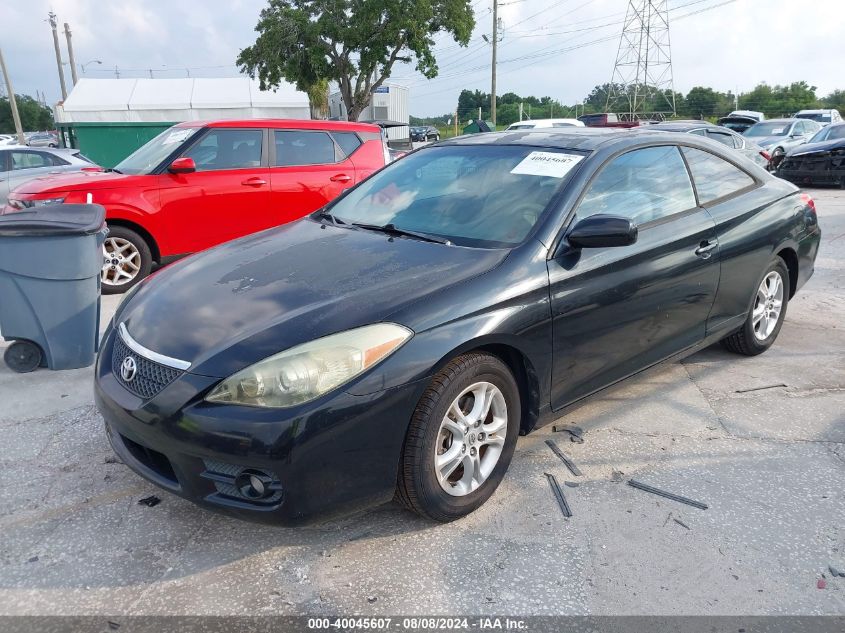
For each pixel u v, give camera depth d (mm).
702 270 3713
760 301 4473
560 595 2396
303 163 7172
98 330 4465
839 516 2869
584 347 3133
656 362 3643
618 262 3211
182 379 2416
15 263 4039
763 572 2525
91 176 6504
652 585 2451
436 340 2535
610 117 21953
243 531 2738
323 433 2330
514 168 3488
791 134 19484
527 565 2547
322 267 2936
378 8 26172
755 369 4430
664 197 3662
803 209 4656
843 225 9789
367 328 2461
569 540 2693
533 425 3070
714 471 3203
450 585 2439
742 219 4051
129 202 6211
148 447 2496
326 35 27281
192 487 2447
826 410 3844
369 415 2396
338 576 2482
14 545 2633
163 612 2303
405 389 2453
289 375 2332
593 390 3305
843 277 6863
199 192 6551
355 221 3627
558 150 3514
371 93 28641
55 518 2807
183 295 2871
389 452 2486
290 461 2305
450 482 2795
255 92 26156
